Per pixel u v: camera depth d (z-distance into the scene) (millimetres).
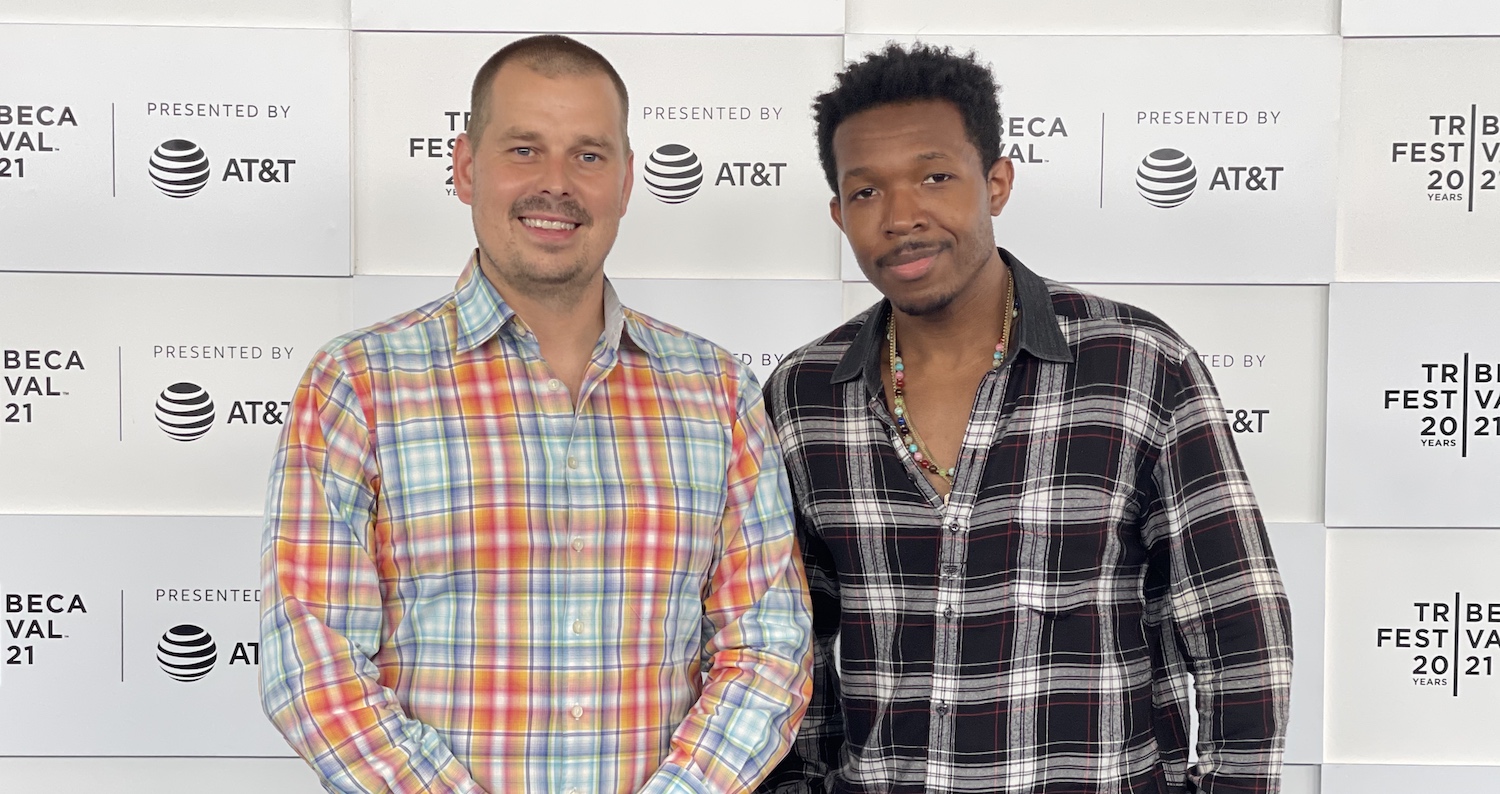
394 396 1370
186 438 2111
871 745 1503
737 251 2148
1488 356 2121
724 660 1425
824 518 1558
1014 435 1481
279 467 1339
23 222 2076
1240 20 2129
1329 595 2154
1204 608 1441
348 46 2092
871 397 1539
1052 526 1449
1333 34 2113
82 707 2105
